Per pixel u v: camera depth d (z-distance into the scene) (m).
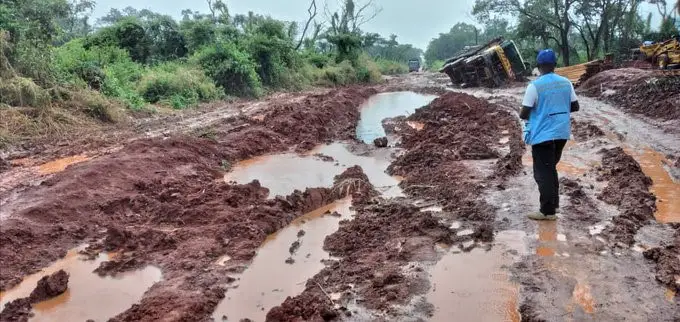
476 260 5.20
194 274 5.21
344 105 18.34
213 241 5.96
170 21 24.67
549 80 5.80
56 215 6.45
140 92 17.58
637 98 15.17
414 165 9.41
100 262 5.62
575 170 8.35
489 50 25.59
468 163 9.13
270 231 6.41
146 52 23.42
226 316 4.47
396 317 4.24
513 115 14.38
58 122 12.33
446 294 4.57
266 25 28.25
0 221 6.12
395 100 23.12
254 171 9.69
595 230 5.70
